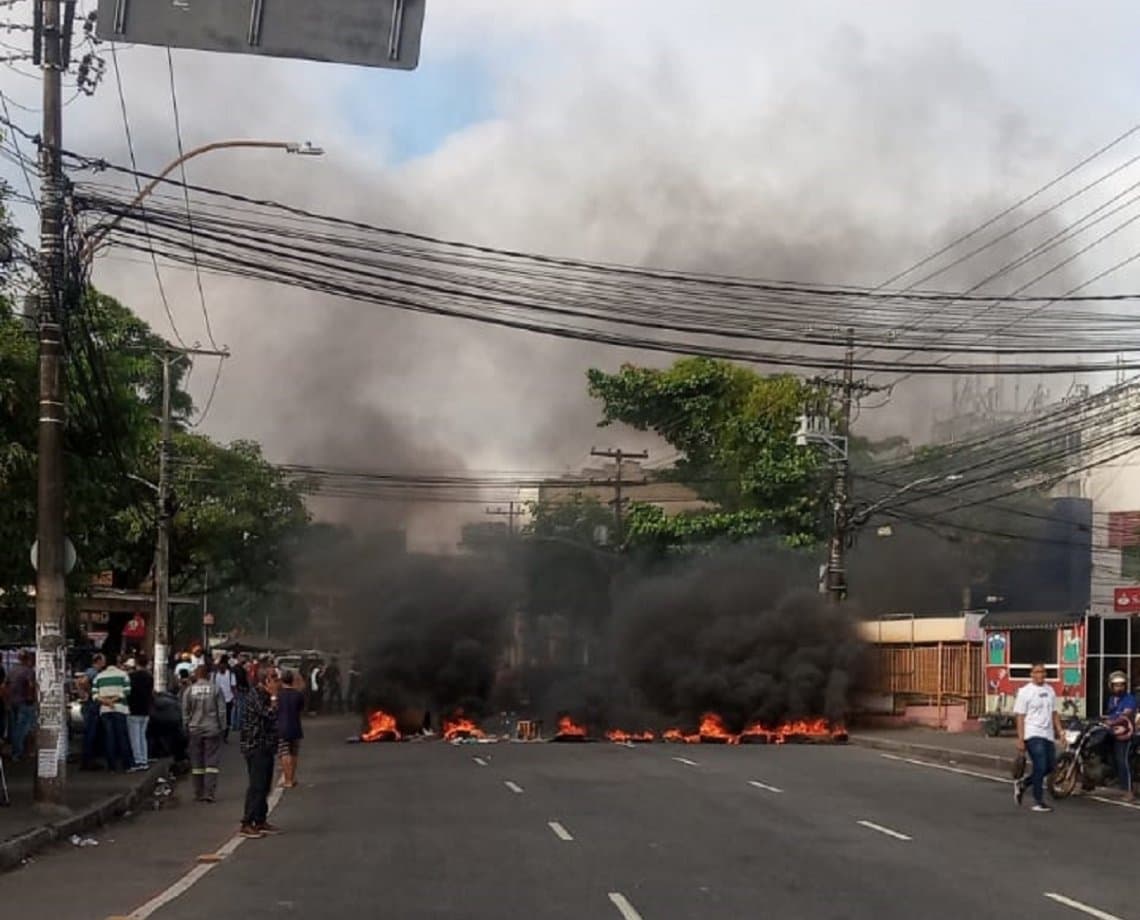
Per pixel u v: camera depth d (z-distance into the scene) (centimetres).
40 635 1661
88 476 2181
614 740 3900
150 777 2138
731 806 1894
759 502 4656
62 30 1656
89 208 1781
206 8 1229
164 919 1034
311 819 1744
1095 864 1372
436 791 2111
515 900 1124
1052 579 4775
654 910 1081
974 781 2336
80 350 2150
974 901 1141
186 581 5081
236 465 4812
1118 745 2069
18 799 1792
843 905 1114
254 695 1612
